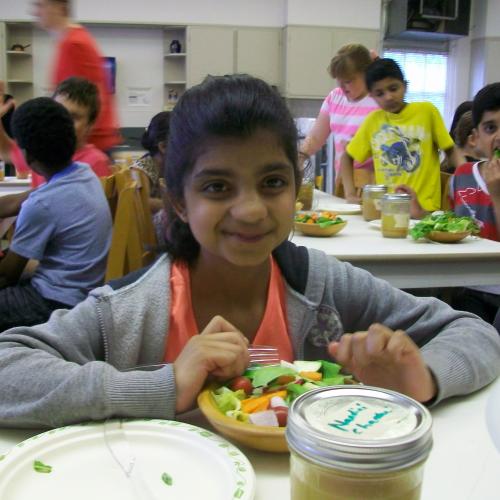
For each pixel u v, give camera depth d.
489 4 7.64
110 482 0.58
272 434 0.61
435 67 8.00
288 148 0.80
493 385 0.84
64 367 0.73
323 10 7.30
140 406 0.69
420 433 0.41
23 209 2.01
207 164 0.77
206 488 0.57
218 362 0.72
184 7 7.35
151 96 7.67
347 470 0.39
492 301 2.11
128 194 1.91
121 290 0.90
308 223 2.14
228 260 0.81
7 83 7.21
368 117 3.10
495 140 2.17
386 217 2.14
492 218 2.33
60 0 3.11
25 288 2.03
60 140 2.03
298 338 0.98
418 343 0.97
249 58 7.49
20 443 0.63
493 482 0.59
